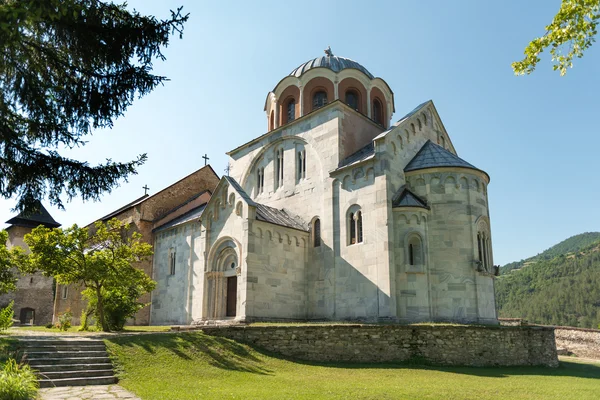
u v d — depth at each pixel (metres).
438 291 26.06
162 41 13.78
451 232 26.83
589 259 140.00
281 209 33.50
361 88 35.81
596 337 34.00
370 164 28.02
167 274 38.12
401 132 29.55
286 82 36.75
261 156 36.91
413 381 16.69
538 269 153.00
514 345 23.36
